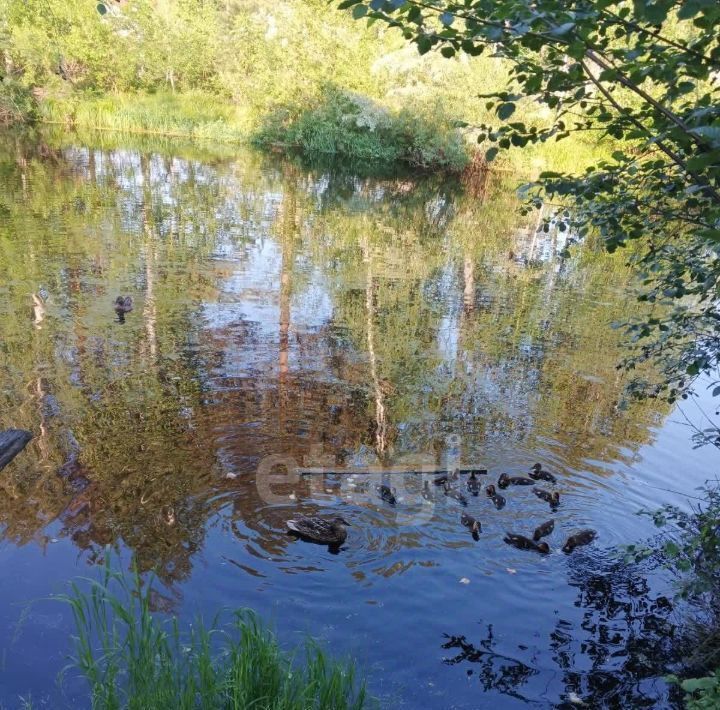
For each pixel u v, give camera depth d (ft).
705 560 16.74
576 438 26.61
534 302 44.83
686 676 15.05
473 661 15.15
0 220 54.54
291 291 43.32
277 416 26.63
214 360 31.58
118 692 12.75
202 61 149.28
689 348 16.66
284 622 15.88
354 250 55.83
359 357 33.60
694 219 14.37
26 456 22.22
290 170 99.96
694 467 24.71
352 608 16.58
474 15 10.94
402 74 115.03
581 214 16.67
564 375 32.96
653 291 17.11
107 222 57.31
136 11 143.95
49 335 32.83
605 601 17.52
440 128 104.94
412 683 14.39
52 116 126.31
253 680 12.53
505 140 13.74
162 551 18.13
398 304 42.47
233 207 69.46
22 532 18.48
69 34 132.46
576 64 11.25
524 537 19.85
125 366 30.07
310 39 121.08
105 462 22.34
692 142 11.37
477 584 17.84
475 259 56.13
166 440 24.06
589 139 84.64
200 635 14.70
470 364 33.76
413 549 19.15
